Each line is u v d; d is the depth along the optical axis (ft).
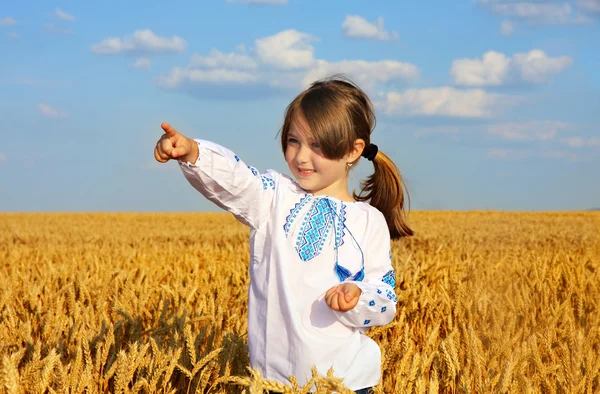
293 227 8.25
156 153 7.32
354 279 8.18
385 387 10.57
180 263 31.71
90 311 14.88
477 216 146.00
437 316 16.84
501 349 11.71
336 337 7.97
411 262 25.70
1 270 29.81
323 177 8.25
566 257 32.37
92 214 168.76
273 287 8.14
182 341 10.52
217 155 7.64
